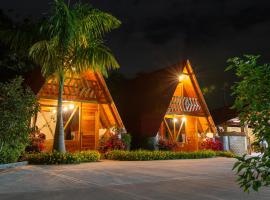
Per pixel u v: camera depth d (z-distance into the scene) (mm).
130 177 10656
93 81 20672
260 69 2881
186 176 11125
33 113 14484
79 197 7309
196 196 7586
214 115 29484
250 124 3000
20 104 13562
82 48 16125
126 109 26578
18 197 7238
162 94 24062
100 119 21906
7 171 11969
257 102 2867
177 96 23969
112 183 9352
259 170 2838
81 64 16125
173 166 14773
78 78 20094
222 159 20562
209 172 12445
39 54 15383
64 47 15680
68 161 15359
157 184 9258
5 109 13359
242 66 2992
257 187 2775
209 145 24281
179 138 25781
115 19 16656
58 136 16328
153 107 23969
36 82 19156
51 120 20297
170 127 25766
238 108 3012
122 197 7379
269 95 2834
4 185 8828
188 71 24578
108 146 20219
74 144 20281
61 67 15922
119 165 14867
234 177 10953
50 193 7738
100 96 20812
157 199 7223
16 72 24438
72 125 21438
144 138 22922
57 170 12438
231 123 27766
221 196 7598
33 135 17141
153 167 14102
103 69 16500
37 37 16219
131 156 18406
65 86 19469
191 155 21016
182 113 23922
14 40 16109
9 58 23734
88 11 16469
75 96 19734
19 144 14359
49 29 15531
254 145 2988
